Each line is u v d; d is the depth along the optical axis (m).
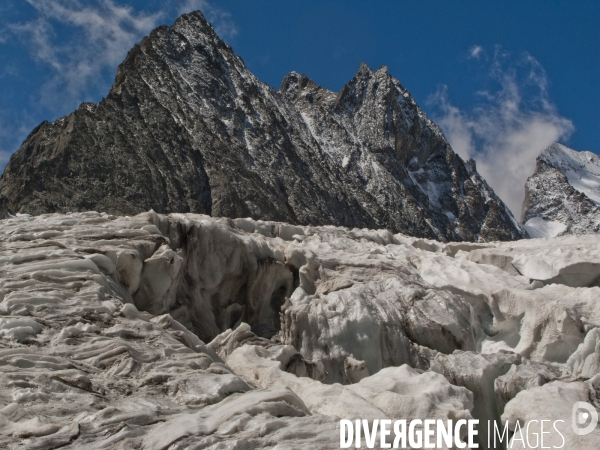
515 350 18.16
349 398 10.26
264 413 8.78
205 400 9.27
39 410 8.58
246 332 14.16
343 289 17.88
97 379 9.66
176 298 16.56
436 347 16.81
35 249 14.35
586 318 18.08
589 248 25.14
